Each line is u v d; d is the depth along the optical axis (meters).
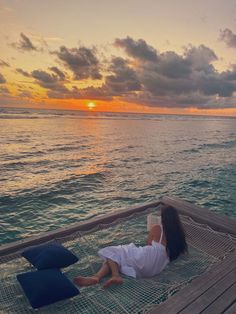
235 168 20.52
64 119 83.00
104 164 21.23
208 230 5.84
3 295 3.70
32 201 11.95
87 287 3.89
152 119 122.75
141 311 3.40
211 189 14.51
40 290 3.39
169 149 31.77
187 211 6.71
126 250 4.22
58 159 22.98
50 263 3.96
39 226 9.38
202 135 55.09
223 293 3.44
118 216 6.48
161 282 4.06
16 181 15.30
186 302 3.27
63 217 10.25
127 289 3.85
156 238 4.46
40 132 44.88
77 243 5.31
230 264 4.11
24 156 23.81
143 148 31.89
